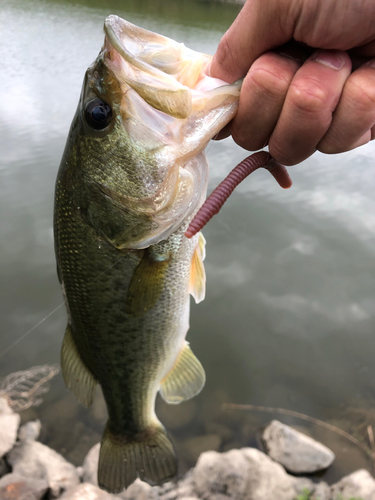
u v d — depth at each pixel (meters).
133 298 0.24
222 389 0.55
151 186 0.20
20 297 0.70
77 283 0.25
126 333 0.26
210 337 0.63
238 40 0.17
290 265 0.77
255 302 0.69
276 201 0.96
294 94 0.15
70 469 0.45
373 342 0.61
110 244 0.22
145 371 0.29
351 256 0.78
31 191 0.99
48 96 1.54
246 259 0.78
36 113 1.41
